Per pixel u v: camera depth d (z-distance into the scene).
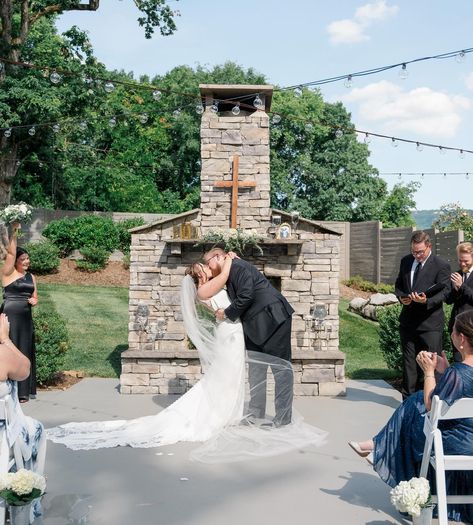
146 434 6.13
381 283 20.66
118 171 29.50
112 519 4.09
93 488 4.71
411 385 6.96
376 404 7.71
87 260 20.83
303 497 4.55
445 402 3.93
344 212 33.53
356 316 15.67
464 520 4.12
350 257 22.36
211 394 6.31
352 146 34.59
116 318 14.32
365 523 4.08
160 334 8.41
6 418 3.83
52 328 8.49
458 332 4.13
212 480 4.93
